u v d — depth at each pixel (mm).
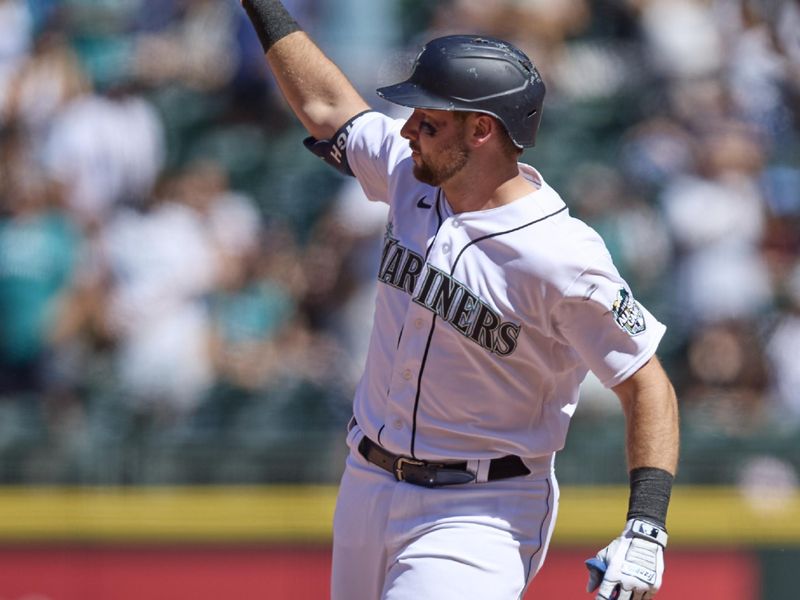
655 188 26516
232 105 29141
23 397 23156
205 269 24062
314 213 26906
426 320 10469
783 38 29562
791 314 24578
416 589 10516
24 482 19844
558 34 30328
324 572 19734
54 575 19375
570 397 11047
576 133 29203
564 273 10062
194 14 29672
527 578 10820
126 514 19578
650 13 30125
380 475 11016
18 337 23391
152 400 22797
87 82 26641
